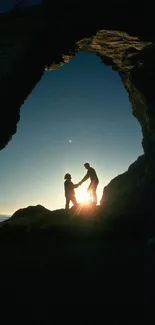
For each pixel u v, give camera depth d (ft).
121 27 54.24
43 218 58.80
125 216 59.36
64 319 15.26
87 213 62.75
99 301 18.01
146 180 70.08
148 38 55.52
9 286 20.79
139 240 47.37
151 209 61.87
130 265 27.50
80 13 53.01
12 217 66.44
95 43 62.08
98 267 26.86
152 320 15.16
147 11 52.60
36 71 54.29
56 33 53.36
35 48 51.55
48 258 31.14
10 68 47.42
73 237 48.19
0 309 16.57
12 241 44.01
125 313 16.10
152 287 20.71
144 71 65.57
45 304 17.46
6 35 51.31
